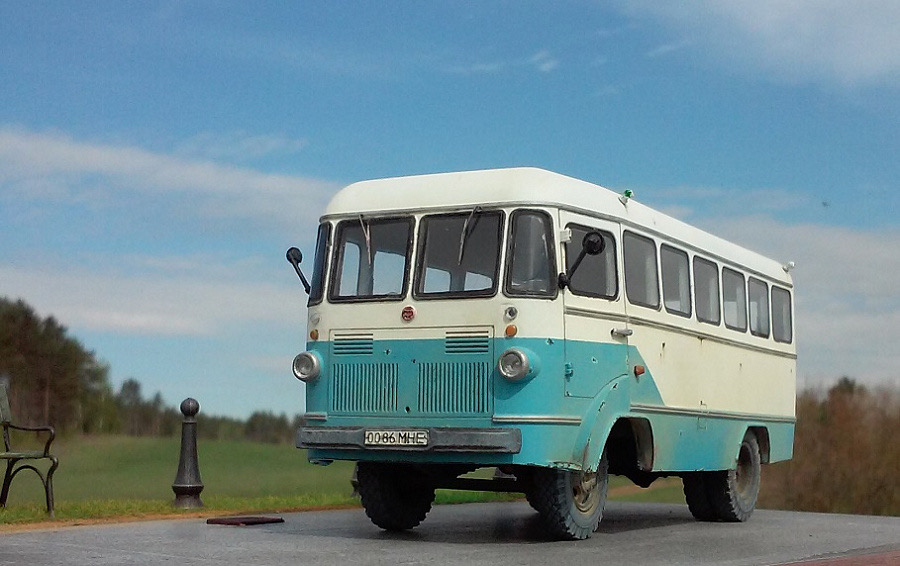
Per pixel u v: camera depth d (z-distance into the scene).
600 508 12.95
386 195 12.78
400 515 13.33
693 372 15.07
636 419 13.56
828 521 16.86
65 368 35.34
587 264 12.60
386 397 12.27
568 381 12.12
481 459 11.73
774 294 18.50
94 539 11.73
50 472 13.93
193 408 15.84
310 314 12.84
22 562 9.75
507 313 11.85
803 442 47.69
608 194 13.36
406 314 12.28
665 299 14.39
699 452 15.23
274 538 12.16
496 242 12.09
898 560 10.46
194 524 13.79
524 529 13.84
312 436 12.41
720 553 11.70
